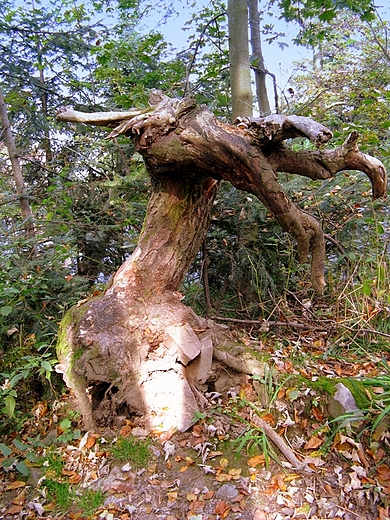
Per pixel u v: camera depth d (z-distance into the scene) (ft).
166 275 7.52
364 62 19.03
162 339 7.10
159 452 6.49
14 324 8.70
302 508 5.71
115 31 14.78
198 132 6.06
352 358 8.98
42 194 12.46
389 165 10.93
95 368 6.82
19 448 6.43
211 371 7.50
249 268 10.91
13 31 13.37
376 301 9.77
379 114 11.36
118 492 5.93
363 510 5.81
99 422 7.07
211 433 6.75
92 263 12.93
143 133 6.25
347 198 11.10
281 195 6.39
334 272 11.53
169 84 13.47
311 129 5.66
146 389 6.99
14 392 6.70
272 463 6.34
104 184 10.50
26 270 8.85
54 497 5.95
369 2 11.50
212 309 10.85
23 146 15.85
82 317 7.22
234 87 11.01
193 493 5.88
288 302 11.16
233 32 10.93
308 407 7.15
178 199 7.20
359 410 6.74
